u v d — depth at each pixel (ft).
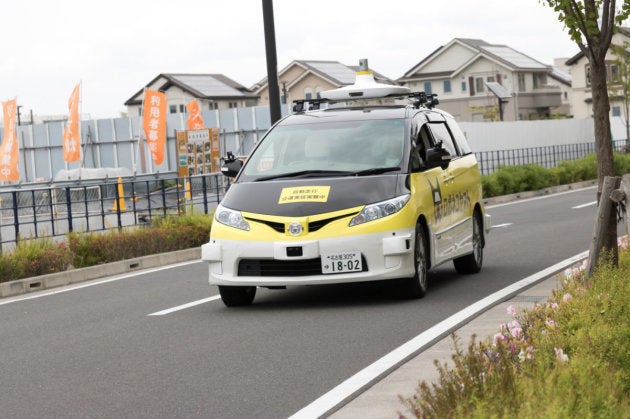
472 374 22.33
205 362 34.40
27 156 283.18
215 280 46.32
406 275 45.37
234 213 46.44
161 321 44.78
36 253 69.92
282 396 28.76
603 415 19.81
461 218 53.93
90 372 33.83
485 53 406.82
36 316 50.16
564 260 60.29
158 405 28.40
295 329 40.24
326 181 46.62
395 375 30.63
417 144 49.52
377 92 56.13
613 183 40.88
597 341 26.50
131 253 77.41
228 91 478.59
